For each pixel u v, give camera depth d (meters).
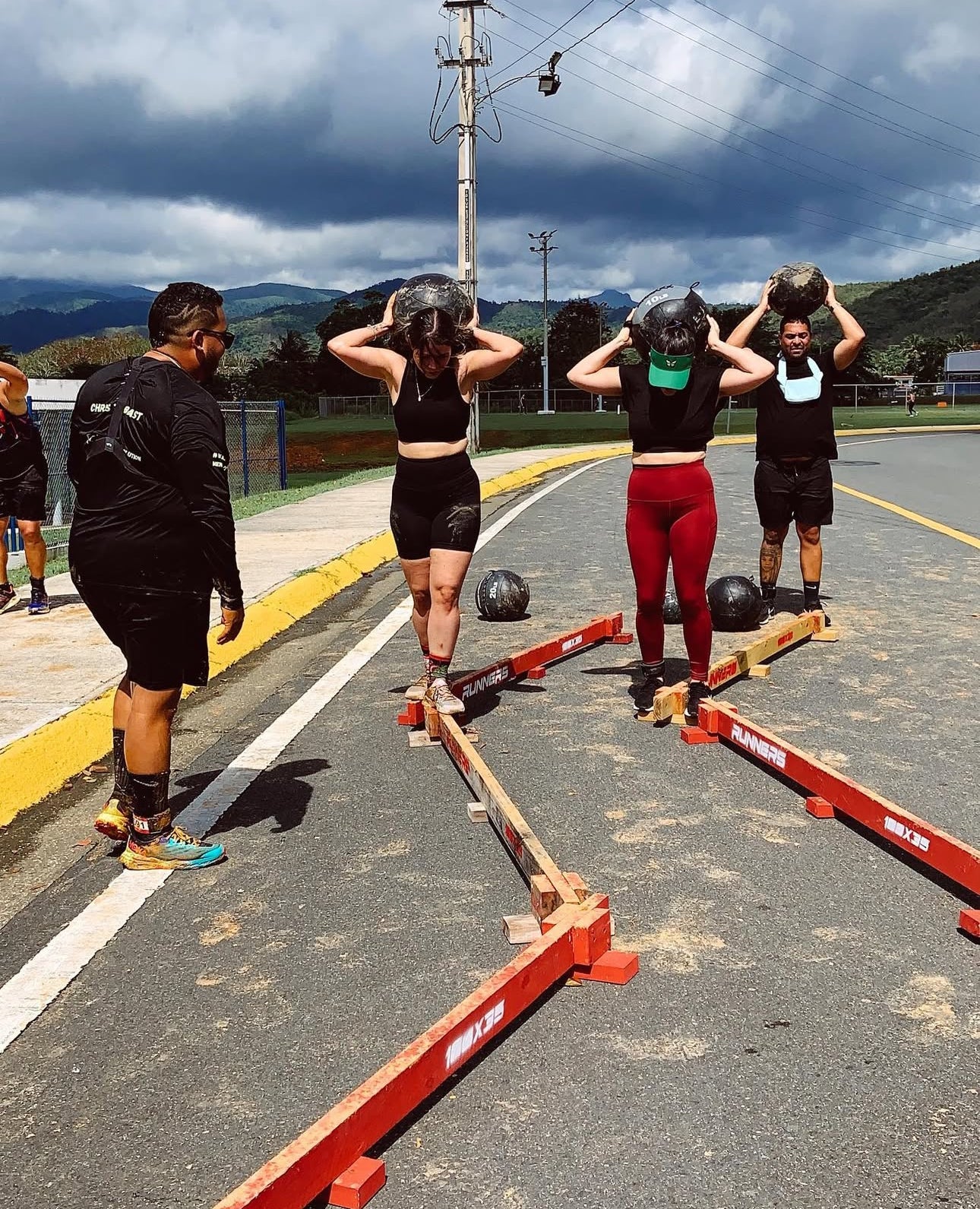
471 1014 2.83
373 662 7.45
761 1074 2.87
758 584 9.98
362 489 19.89
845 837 4.44
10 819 4.80
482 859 4.24
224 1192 2.47
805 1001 3.22
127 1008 3.25
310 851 4.34
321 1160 2.35
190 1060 2.98
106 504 3.94
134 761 4.13
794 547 12.40
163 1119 2.74
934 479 21.22
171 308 4.04
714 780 5.10
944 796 4.81
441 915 3.79
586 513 15.94
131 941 3.66
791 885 3.99
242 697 6.66
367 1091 2.50
